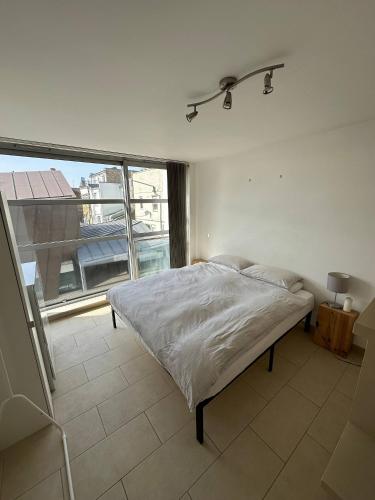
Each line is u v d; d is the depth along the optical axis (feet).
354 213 7.07
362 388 2.42
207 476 4.16
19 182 8.86
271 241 9.81
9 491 4.02
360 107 5.48
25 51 3.25
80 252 10.88
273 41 3.16
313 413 5.36
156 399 5.84
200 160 12.17
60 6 2.52
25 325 4.56
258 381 6.29
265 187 9.63
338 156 7.18
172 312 6.31
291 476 4.14
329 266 7.94
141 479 4.14
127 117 5.89
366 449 2.41
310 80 4.22
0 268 4.18
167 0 2.49
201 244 13.96
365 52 3.39
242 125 6.67
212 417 5.27
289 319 6.91
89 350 7.78
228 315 5.96
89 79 4.09
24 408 4.79
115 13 2.64
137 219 12.14
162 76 4.05
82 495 3.92
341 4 2.55
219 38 3.10
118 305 7.43
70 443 4.78
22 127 6.47
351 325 6.90
